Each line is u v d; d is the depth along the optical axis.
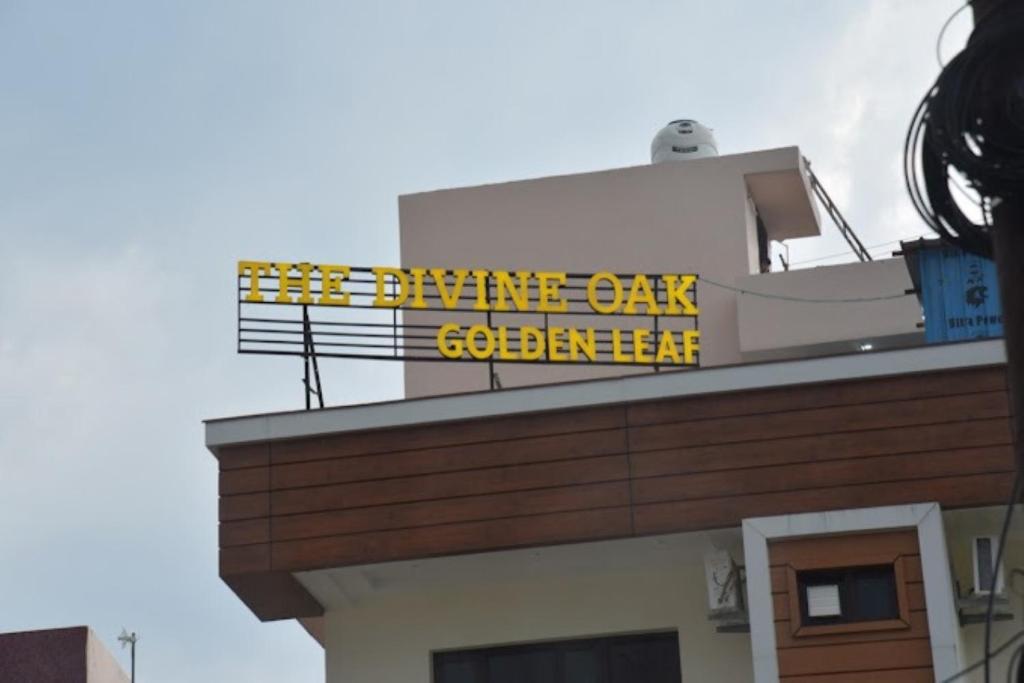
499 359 28.97
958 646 23.78
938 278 30.95
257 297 28.81
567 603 26.28
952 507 23.84
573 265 38.06
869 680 23.47
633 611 26.05
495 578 26.27
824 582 24.06
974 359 24.27
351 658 26.55
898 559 23.80
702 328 37.06
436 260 38.56
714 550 24.98
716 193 38.12
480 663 26.53
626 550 25.27
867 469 24.12
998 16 13.13
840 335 35.91
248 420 25.67
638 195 38.41
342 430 25.44
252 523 25.27
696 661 25.64
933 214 13.81
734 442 24.52
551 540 24.56
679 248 37.81
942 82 13.28
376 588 26.33
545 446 24.97
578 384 25.09
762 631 23.77
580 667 26.27
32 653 31.56
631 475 24.62
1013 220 13.09
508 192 38.84
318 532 25.09
